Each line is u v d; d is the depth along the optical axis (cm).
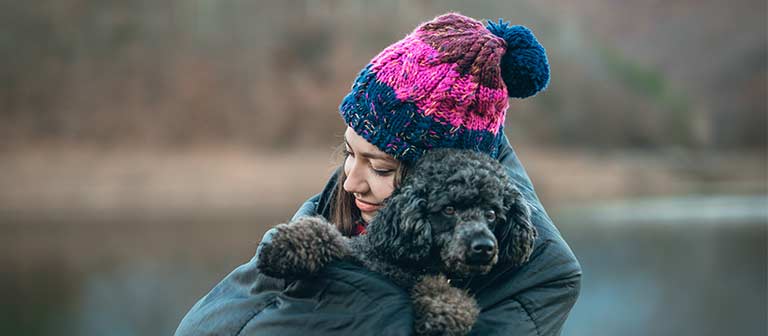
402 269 225
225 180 3078
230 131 3509
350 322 210
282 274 213
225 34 3906
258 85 3688
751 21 6059
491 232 207
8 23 3791
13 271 1583
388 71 232
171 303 1255
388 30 3938
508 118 3862
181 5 3947
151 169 3172
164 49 3828
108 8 3931
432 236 214
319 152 3419
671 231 2067
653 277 1384
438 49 230
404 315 208
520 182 254
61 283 1443
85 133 3447
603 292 1248
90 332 1072
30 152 3284
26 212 2567
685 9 6291
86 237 2039
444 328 206
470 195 210
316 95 3656
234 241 1906
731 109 5166
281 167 3231
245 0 4000
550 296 229
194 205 2691
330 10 3969
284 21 3944
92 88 3647
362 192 244
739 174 3828
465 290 222
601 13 6281
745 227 2136
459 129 231
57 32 3812
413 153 230
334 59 3791
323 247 216
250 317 226
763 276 1384
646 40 6072
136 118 3525
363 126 234
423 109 228
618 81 4331
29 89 3584
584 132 3981
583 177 3366
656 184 3409
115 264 1628
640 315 1079
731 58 5738
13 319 1148
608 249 1742
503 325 220
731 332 977
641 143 4119
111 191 2922
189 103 3597
